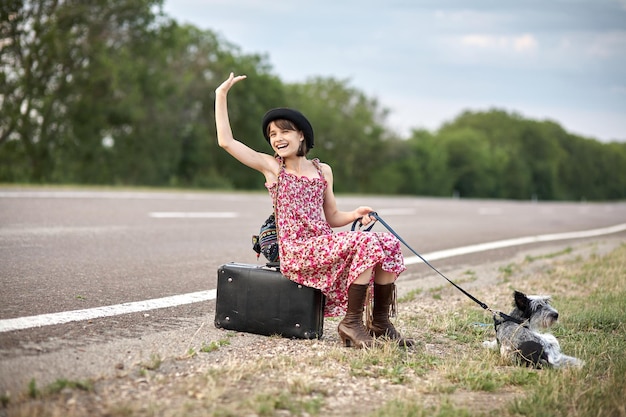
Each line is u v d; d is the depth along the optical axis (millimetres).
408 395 3816
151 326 4973
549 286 7938
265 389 3723
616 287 7875
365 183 65625
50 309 5160
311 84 64062
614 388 4020
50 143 32875
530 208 30297
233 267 5043
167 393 3561
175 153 40000
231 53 44938
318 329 4934
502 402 3865
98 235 9367
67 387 3514
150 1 32062
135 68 32562
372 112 64562
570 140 126312
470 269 9031
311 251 4766
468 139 80812
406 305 6492
